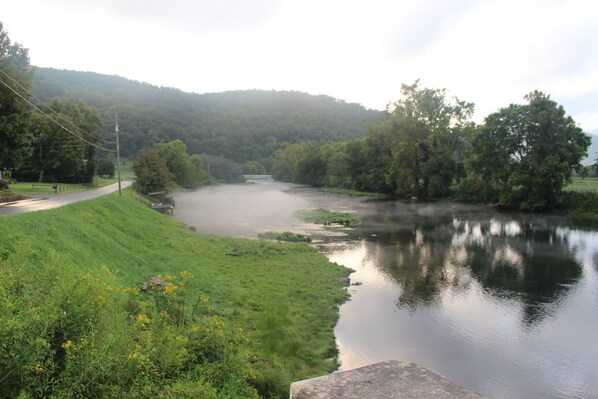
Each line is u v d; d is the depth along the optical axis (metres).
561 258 30.47
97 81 194.00
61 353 6.11
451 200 70.75
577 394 13.50
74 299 6.74
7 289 7.13
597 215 49.25
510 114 57.12
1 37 38.03
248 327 15.49
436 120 73.75
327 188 104.06
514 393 13.50
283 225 45.50
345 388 2.58
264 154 183.75
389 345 16.27
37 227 15.47
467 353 15.96
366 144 91.19
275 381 10.45
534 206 54.69
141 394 6.08
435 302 21.23
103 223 24.86
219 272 22.92
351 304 20.58
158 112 174.00
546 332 17.89
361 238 38.53
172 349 7.55
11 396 5.07
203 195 85.25
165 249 26.72
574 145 53.09
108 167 95.56
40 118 62.62
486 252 32.53
